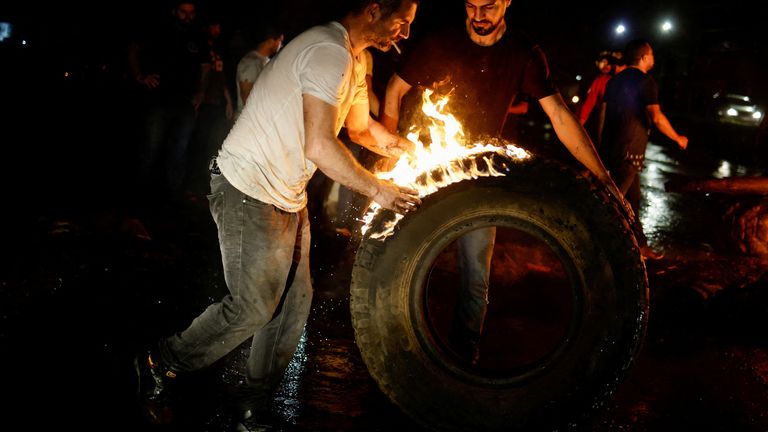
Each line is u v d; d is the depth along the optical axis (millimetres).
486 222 3473
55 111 10797
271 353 3582
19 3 11875
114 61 11039
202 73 8164
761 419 3924
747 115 19391
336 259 6457
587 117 8719
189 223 7258
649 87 7039
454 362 3520
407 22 3252
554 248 3479
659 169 14414
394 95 4172
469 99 4062
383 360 3510
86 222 6711
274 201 3289
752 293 5406
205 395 3881
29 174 8570
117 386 3855
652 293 5738
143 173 8156
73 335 4422
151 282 5438
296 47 3156
